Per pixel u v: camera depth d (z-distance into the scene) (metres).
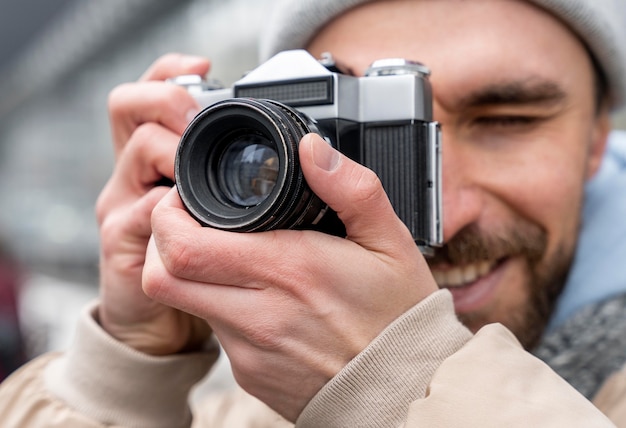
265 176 0.72
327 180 0.68
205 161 0.72
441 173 0.89
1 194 16.98
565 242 1.10
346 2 1.02
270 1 1.22
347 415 0.71
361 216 0.71
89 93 10.80
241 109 0.69
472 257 1.03
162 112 0.99
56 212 11.50
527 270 1.07
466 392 0.68
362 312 0.72
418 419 0.67
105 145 10.24
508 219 1.05
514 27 1.01
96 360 1.02
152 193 0.97
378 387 0.71
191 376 1.05
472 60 0.99
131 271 1.01
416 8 1.01
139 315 1.03
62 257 10.42
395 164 0.86
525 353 0.72
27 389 1.07
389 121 0.86
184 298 0.73
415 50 1.01
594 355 1.10
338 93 0.83
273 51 1.15
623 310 1.11
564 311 1.15
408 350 0.72
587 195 1.21
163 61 1.11
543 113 1.04
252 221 0.68
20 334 2.98
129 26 7.02
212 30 4.76
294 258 0.71
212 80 1.07
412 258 0.74
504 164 1.04
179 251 0.70
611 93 1.19
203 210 0.71
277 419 1.12
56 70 11.37
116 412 1.01
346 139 0.84
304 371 0.73
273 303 0.71
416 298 0.74
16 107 15.55
